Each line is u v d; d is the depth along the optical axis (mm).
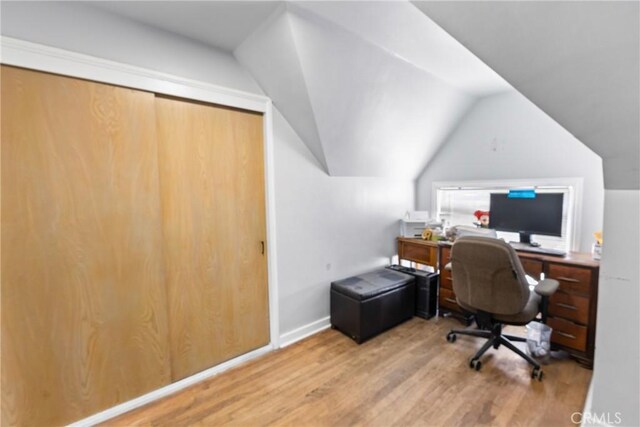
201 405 1732
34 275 1416
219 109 1993
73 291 1517
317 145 2375
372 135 2592
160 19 1618
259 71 2018
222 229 2057
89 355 1579
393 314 2635
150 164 1704
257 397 1785
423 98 2576
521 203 2547
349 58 1901
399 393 1782
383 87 2248
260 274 2283
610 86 1044
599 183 2346
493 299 1926
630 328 1366
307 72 1821
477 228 2830
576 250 2471
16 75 1326
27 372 1427
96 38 1508
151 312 1759
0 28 1276
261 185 2244
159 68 1709
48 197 1429
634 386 1372
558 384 1821
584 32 940
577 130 1286
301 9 1532
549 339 2094
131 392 1717
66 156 1461
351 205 2900
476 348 2279
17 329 1394
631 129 1136
